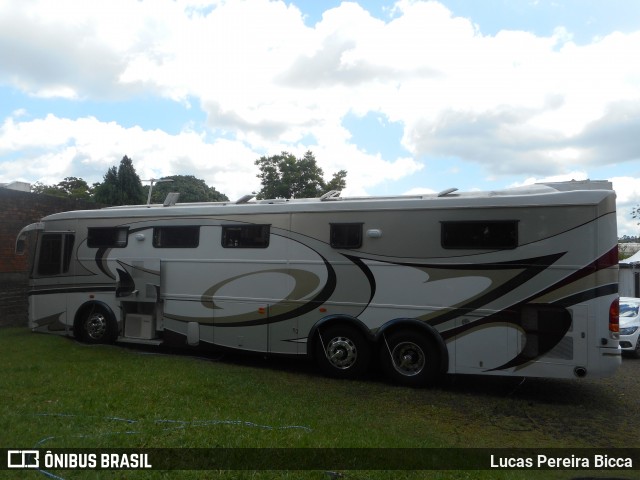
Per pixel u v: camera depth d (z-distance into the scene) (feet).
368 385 28.66
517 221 26.78
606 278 25.38
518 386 29.55
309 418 21.33
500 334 26.81
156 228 35.24
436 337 27.86
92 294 37.19
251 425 19.52
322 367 30.50
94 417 19.75
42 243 39.34
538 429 22.34
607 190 25.89
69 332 37.96
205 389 24.91
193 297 33.83
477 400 26.58
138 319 35.50
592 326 25.38
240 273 32.60
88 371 27.73
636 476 17.34
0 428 18.07
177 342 34.22
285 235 31.50
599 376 25.16
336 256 30.14
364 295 29.45
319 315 30.42
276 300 31.55
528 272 26.48
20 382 24.97
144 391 23.89
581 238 25.77
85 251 37.58
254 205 32.58
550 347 25.96
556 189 27.58
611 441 20.99
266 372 31.01
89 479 14.30
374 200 29.86
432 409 24.63
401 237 28.86
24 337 38.47
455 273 27.73
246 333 32.30
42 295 39.04
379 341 29.19
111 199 106.01
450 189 29.32
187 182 124.98
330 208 30.48
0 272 45.85
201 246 33.81
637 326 44.27
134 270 35.53
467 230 27.68
